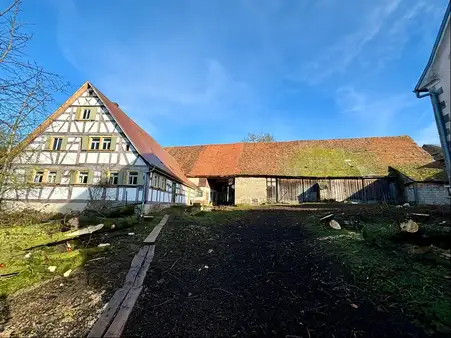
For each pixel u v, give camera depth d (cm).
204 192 2316
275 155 2353
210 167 2384
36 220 981
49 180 1395
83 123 1462
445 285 409
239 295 445
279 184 2067
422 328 332
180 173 2192
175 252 665
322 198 1941
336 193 1948
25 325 367
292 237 751
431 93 472
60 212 1315
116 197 1321
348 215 854
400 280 437
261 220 1052
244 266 567
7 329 359
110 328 354
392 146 2178
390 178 1858
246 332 349
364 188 1909
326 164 2100
